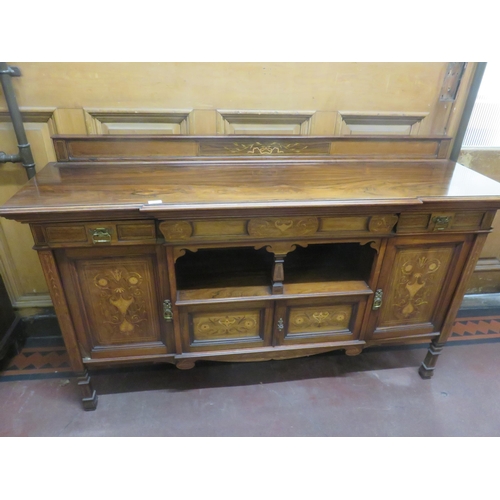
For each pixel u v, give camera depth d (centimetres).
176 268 130
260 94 131
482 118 156
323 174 124
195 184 111
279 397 139
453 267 123
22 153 127
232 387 143
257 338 126
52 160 135
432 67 134
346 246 150
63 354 155
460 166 138
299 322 125
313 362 156
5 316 150
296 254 143
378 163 139
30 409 131
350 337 131
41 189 103
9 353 150
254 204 95
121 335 118
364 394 141
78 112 126
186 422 128
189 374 148
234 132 138
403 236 112
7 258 148
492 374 152
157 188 106
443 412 134
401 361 158
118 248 102
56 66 118
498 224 176
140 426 126
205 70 125
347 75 132
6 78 116
